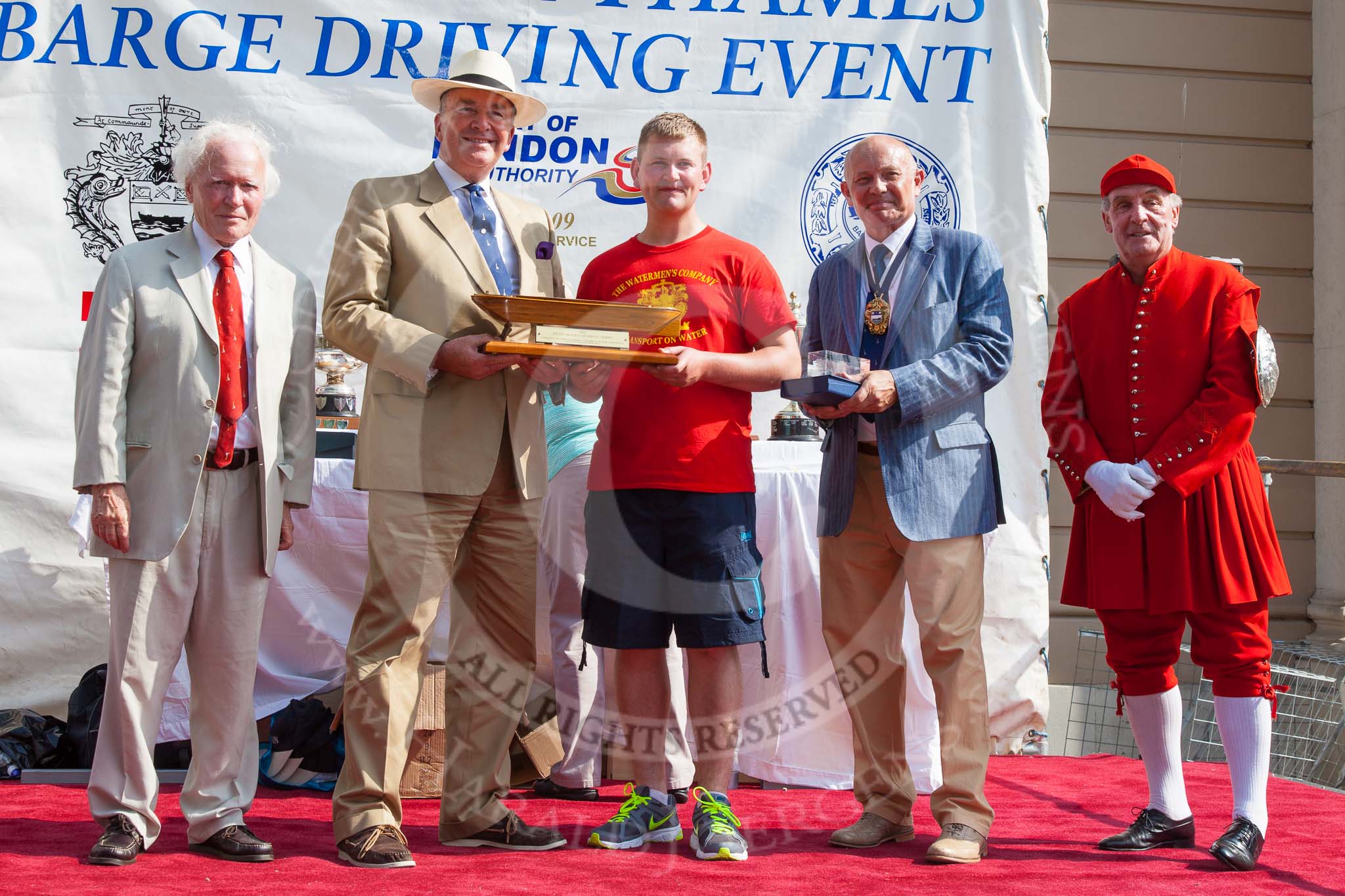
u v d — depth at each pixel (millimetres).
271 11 4266
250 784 2660
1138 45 5027
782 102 4391
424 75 4316
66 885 2262
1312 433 5078
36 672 3965
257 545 2695
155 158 4195
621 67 4379
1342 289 4945
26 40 4141
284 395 2832
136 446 2611
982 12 4465
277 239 4219
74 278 4129
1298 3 5105
